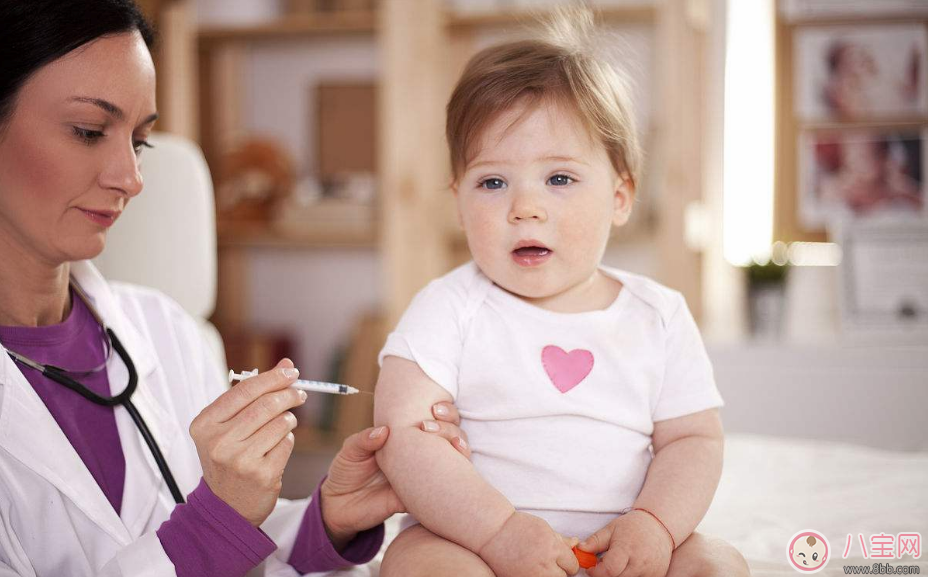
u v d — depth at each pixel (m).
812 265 2.90
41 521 0.86
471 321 0.93
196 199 1.61
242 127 3.15
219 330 3.09
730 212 2.98
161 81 2.87
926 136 2.84
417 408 0.87
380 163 3.03
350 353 2.88
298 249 3.14
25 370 0.94
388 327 2.84
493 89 0.93
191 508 0.82
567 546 0.77
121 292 1.16
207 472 0.81
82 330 1.03
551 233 0.90
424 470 0.82
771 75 2.94
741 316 2.84
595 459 0.88
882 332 2.54
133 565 0.79
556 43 1.01
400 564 0.78
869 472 1.37
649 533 0.80
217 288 3.11
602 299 0.97
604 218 0.94
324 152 3.10
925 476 1.34
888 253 2.63
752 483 1.32
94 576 0.86
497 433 0.89
